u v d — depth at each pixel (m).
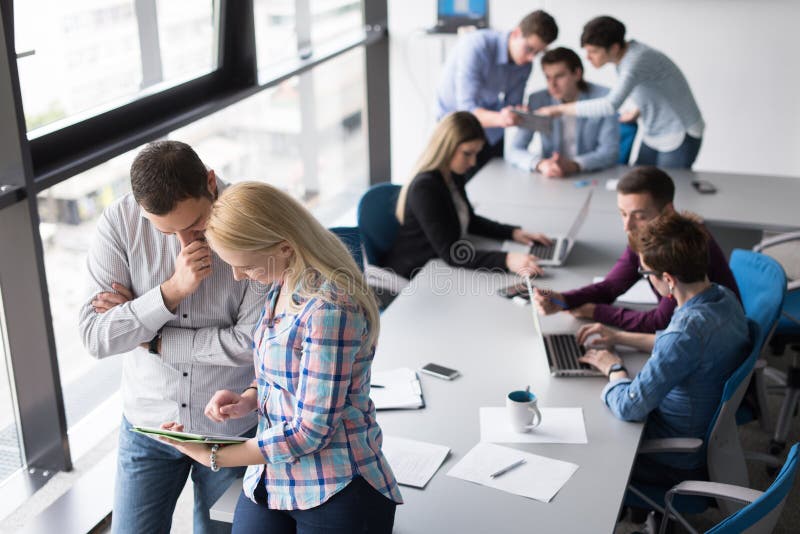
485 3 5.69
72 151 3.01
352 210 5.76
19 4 2.67
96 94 3.17
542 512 1.86
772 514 1.71
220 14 3.92
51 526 2.81
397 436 2.15
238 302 1.97
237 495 1.93
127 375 2.05
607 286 2.92
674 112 4.32
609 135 4.41
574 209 3.84
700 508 2.29
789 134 5.57
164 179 1.70
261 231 1.50
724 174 4.30
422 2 5.78
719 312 2.26
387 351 2.60
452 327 2.77
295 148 5.02
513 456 2.06
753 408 2.76
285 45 4.67
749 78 5.51
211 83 3.94
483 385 2.40
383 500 1.63
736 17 5.38
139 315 1.87
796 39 5.32
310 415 1.51
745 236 4.03
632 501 2.32
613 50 4.14
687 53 5.56
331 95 5.43
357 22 5.73
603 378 2.45
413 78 5.97
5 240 2.71
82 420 3.42
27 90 2.79
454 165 3.35
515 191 4.10
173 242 1.93
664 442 2.22
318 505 1.60
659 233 2.28
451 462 2.04
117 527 2.07
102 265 1.94
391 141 6.19
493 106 4.68
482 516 1.84
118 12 3.22
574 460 2.05
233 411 1.77
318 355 1.50
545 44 4.39
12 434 3.02
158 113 3.53
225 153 4.26
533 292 2.74
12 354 2.88
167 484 2.06
